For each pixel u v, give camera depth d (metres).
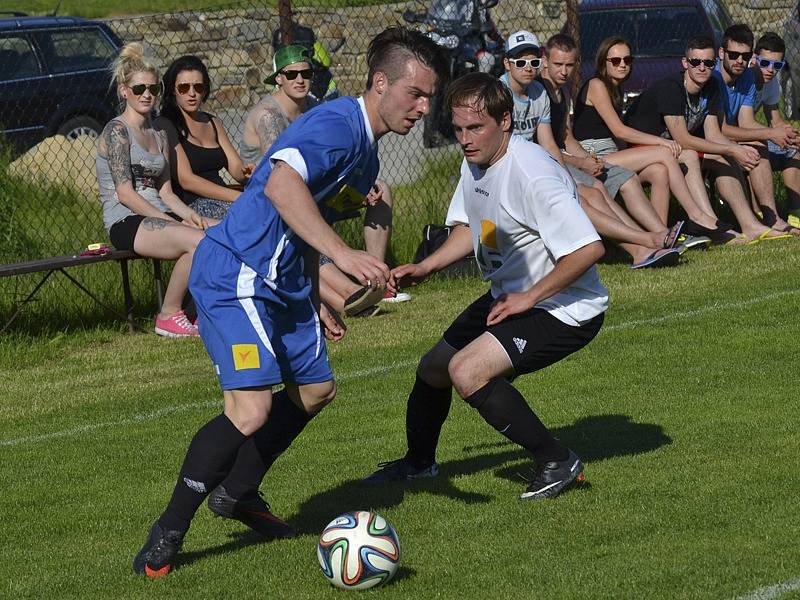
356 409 14.17
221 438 9.10
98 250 18.92
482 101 9.86
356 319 19.17
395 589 8.70
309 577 9.07
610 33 32.69
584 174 22.08
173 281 18.88
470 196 10.45
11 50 30.25
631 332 16.86
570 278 9.87
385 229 20.69
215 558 9.62
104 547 10.09
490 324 9.98
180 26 41.19
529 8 43.28
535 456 10.50
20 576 9.45
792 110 35.12
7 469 12.60
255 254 9.01
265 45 42.00
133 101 19.02
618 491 10.61
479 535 9.75
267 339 9.07
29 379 16.77
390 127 9.12
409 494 11.02
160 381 16.25
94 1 52.69
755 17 42.09
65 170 26.94
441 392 11.17
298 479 11.66
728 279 20.23
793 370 14.58
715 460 11.34
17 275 19.39
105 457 12.88
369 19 41.78
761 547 9.05
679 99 23.28
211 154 20.30
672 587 8.38
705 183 26.25
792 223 24.52
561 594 8.38
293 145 8.79
